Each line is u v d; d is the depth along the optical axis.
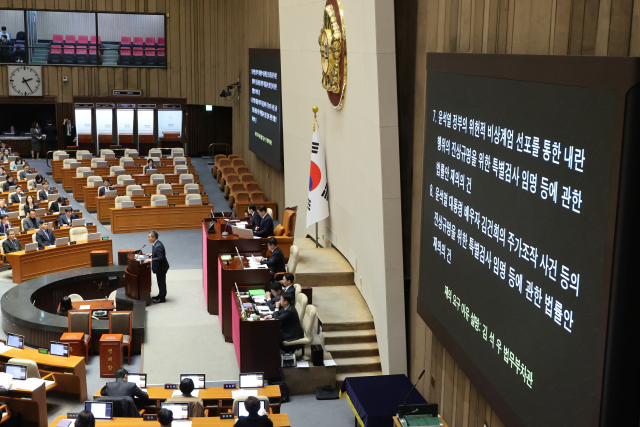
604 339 4.83
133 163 26.02
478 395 8.05
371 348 11.93
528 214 6.10
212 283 14.14
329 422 10.34
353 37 12.18
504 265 6.68
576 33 5.64
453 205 8.16
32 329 12.66
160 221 21.38
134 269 14.47
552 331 5.66
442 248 8.62
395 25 10.83
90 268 15.91
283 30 18.69
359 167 12.52
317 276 13.97
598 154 4.89
